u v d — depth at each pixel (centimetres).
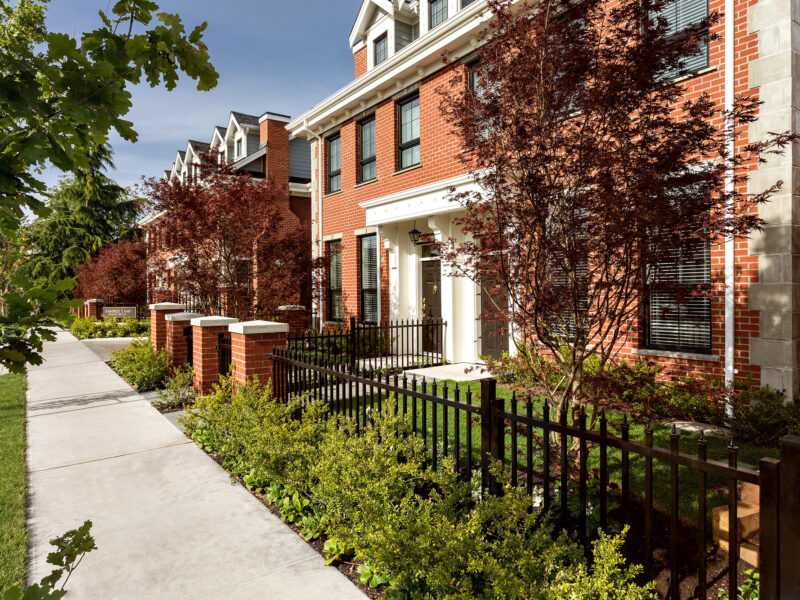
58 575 135
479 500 322
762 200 408
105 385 904
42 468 494
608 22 409
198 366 789
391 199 1115
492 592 243
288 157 1975
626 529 247
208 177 1095
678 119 679
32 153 110
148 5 130
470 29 946
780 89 589
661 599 269
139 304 2377
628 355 727
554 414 442
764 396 556
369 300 1338
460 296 1084
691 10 685
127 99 119
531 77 407
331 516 350
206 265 1060
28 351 118
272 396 616
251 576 313
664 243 372
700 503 227
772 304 592
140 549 344
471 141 438
